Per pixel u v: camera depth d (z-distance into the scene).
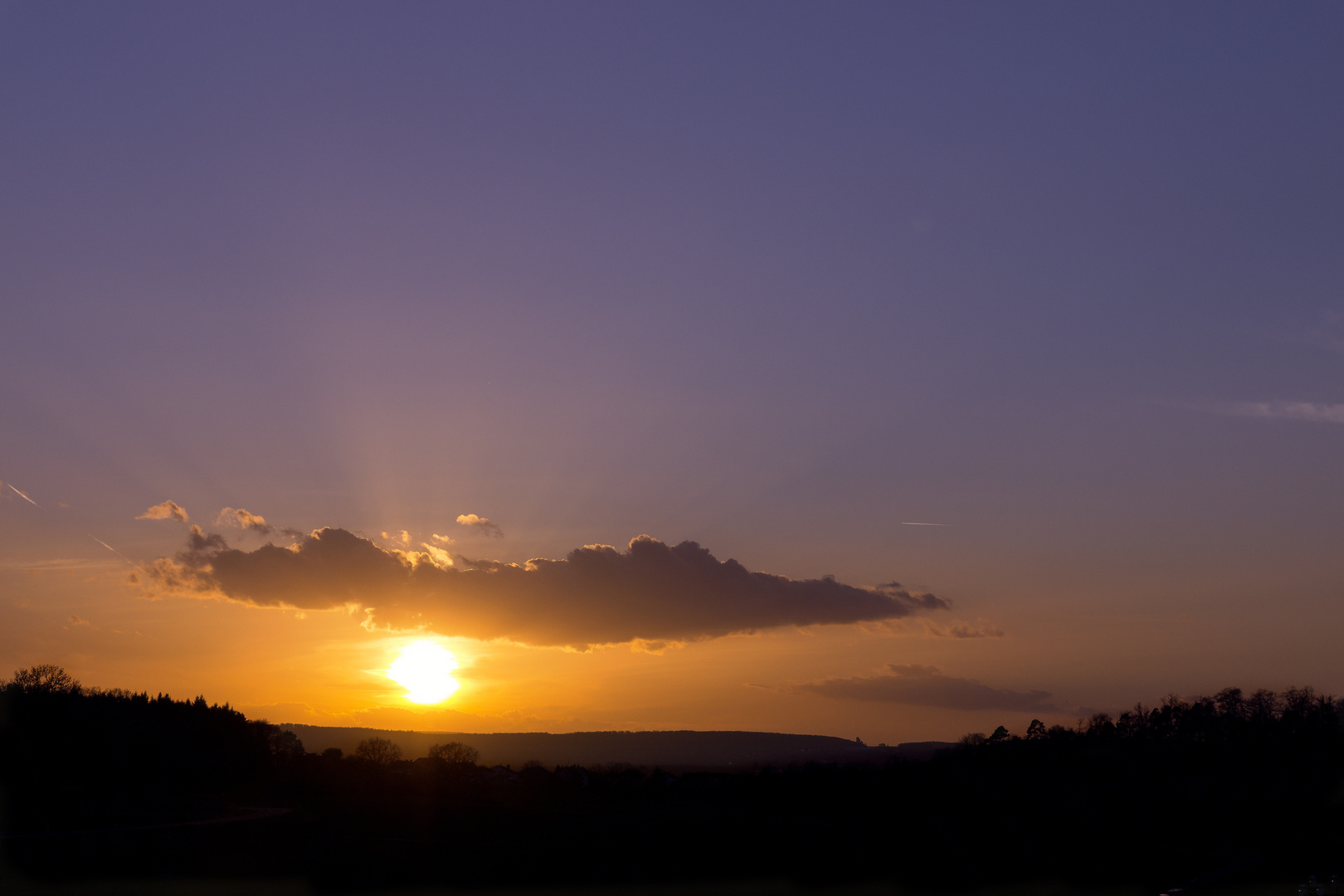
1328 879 120.88
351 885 142.50
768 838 177.00
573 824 198.38
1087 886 125.62
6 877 134.88
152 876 140.75
